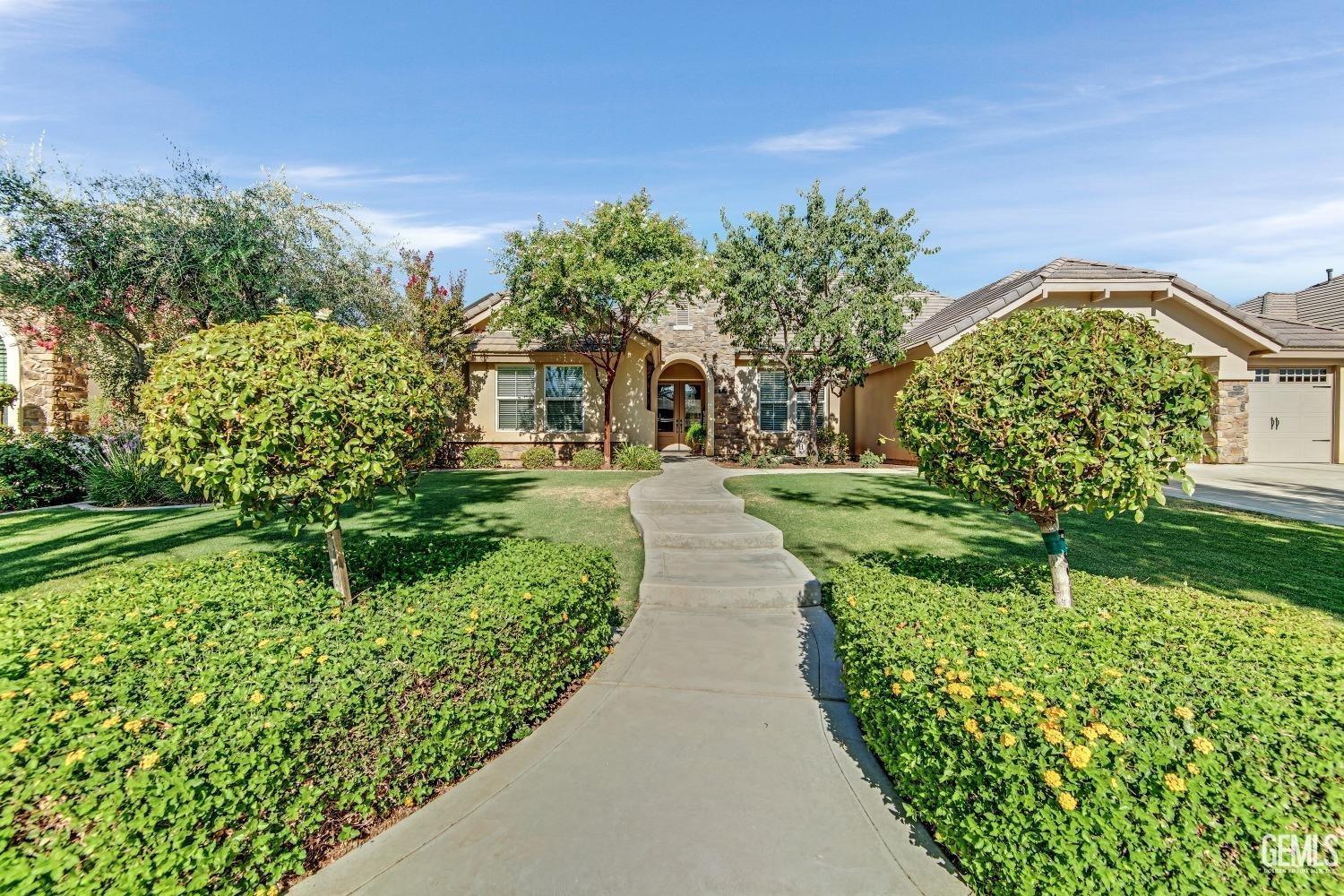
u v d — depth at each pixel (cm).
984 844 187
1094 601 335
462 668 269
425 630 289
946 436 327
